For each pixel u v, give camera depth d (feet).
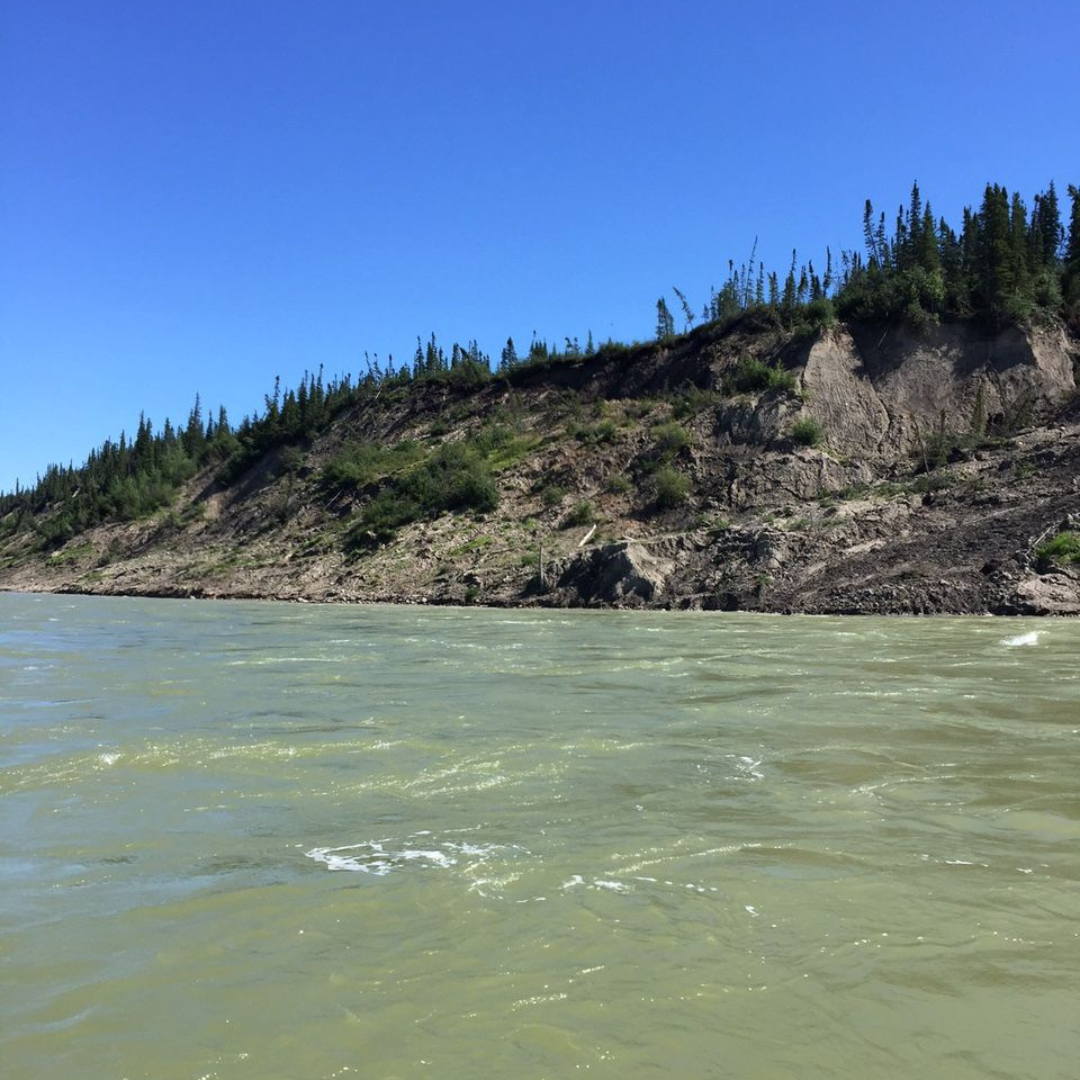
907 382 173.47
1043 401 164.04
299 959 18.53
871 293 188.85
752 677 55.42
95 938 19.61
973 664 59.31
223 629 98.37
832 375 177.27
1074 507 107.76
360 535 185.68
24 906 21.33
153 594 197.47
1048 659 61.41
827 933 19.54
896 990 17.19
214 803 29.45
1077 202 189.26
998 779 31.55
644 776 32.30
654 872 23.04
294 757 35.40
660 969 17.98
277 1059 15.11
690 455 170.50
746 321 204.13
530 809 28.55
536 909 20.77
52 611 137.49
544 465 187.01
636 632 86.53
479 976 17.75
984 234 189.26
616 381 216.54
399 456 223.30
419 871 23.20
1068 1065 14.85
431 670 60.90
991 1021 16.16
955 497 125.29
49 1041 15.69
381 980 17.63
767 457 161.79
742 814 27.86
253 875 23.09
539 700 48.14
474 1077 14.53
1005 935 19.45
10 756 35.73
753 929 19.74
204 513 268.82
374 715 44.09
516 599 136.15
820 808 28.40
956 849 24.70
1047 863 23.63
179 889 22.24
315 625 102.42
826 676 55.21
